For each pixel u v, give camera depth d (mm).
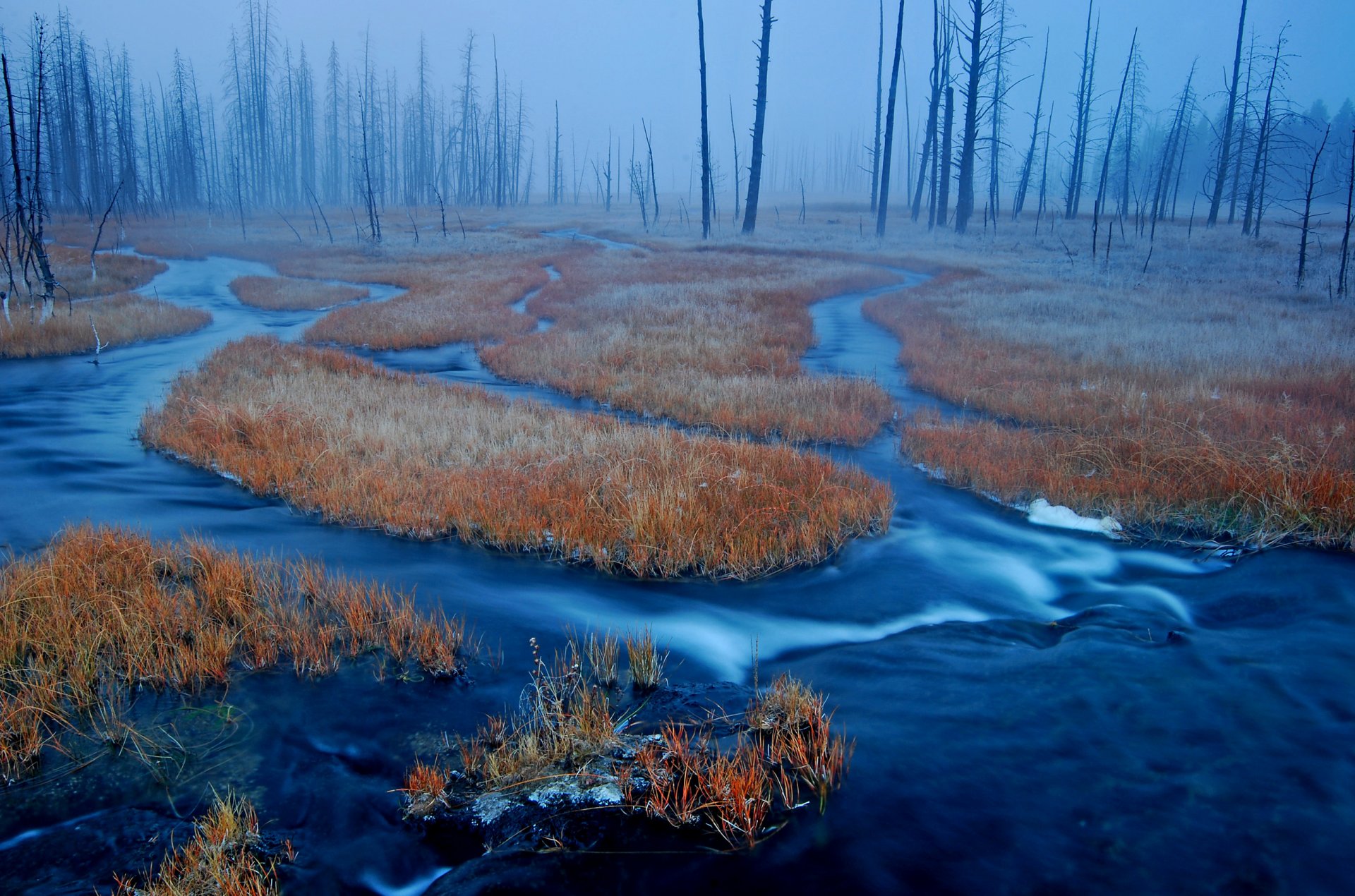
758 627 7211
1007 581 8172
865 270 34750
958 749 5090
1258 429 11500
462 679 6027
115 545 7684
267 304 30656
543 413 13836
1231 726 5270
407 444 11672
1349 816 4359
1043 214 61375
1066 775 4793
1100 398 14070
